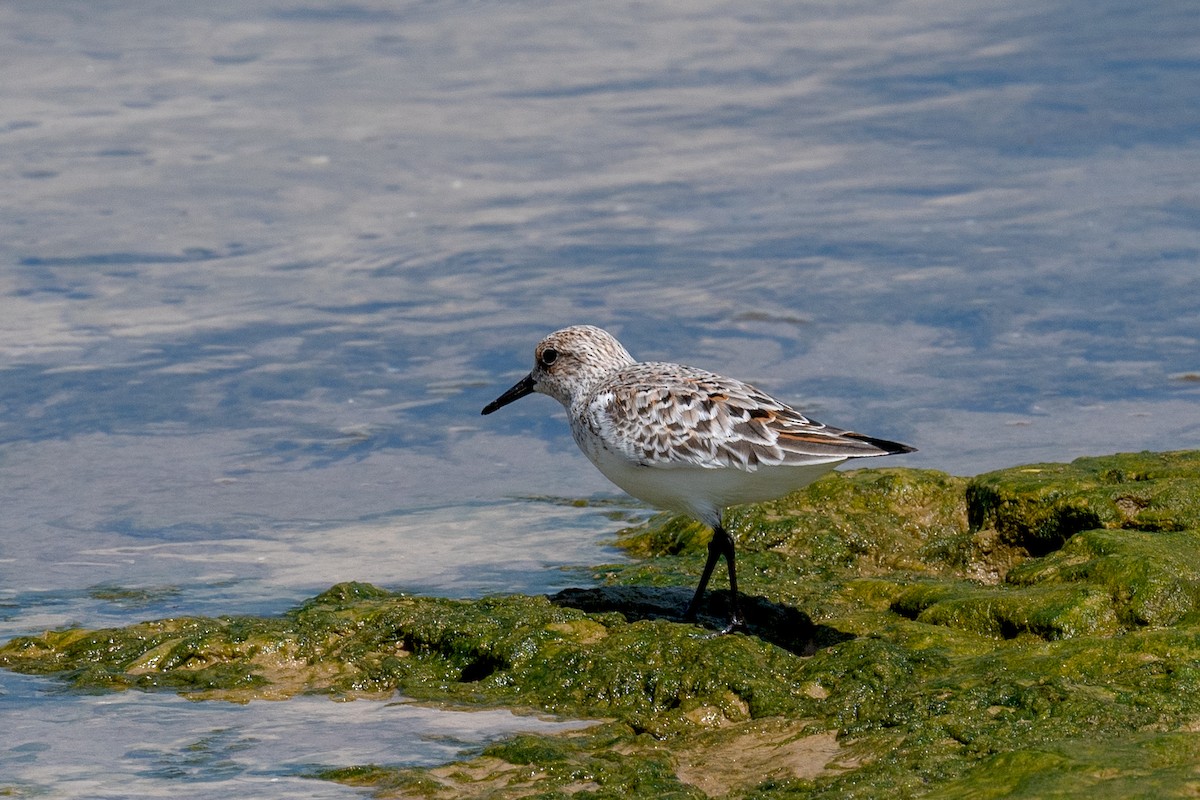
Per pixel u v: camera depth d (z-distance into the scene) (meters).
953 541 12.34
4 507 14.16
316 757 9.14
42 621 11.65
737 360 17.27
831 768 8.40
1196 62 26.22
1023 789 7.44
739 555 12.39
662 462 10.52
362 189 22.52
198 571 12.79
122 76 26.50
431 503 14.49
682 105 25.59
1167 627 9.70
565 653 10.04
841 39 28.55
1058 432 15.20
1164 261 19.33
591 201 21.98
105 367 17.34
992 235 20.38
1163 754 7.73
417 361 17.67
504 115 25.23
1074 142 23.39
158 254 20.42
